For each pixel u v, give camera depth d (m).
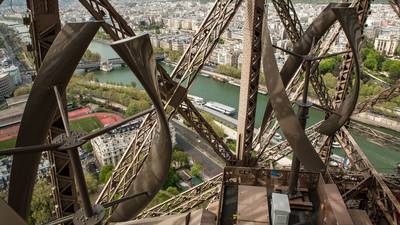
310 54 6.71
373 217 9.78
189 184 42.41
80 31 3.45
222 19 6.75
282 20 9.16
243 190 7.07
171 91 6.79
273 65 6.53
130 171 6.66
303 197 7.46
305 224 6.85
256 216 6.43
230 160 8.71
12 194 3.89
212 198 9.58
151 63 3.36
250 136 8.43
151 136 6.58
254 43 7.19
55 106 3.81
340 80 11.08
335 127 7.86
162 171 3.98
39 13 4.44
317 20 7.13
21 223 2.96
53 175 5.20
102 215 3.52
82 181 3.29
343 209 6.28
